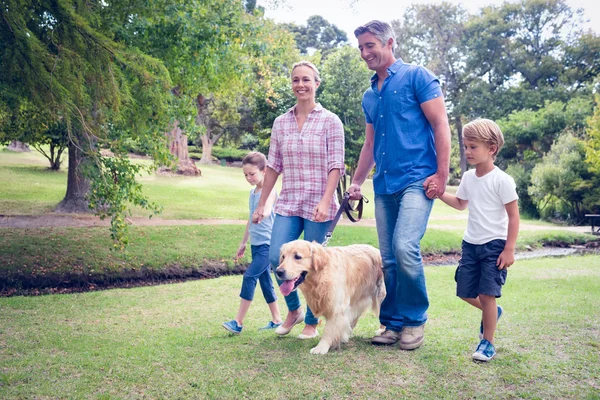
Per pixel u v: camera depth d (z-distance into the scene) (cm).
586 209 2380
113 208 859
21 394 292
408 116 367
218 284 778
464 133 346
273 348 380
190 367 335
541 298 609
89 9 762
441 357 340
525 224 2230
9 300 638
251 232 461
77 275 916
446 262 1265
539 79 3988
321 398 278
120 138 909
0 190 1784
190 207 1798
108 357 365
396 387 290
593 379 295
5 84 638
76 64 612
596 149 2367
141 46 1079
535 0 3872
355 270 391
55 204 1603
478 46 3981
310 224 403
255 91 1767
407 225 354
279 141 425
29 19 633
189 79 1195
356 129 1859
